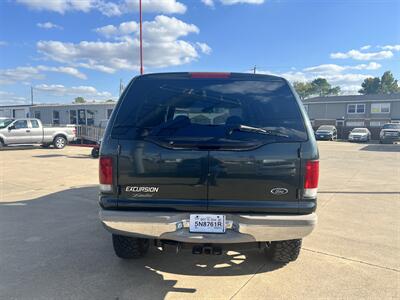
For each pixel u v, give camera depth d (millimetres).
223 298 3113
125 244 3697
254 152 2941
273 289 3283
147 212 3014
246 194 2979
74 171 10992
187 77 3291
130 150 3016
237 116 3111
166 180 3004
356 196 7445
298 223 2928
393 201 6973
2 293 3174
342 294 3205
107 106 32562
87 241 4527
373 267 3795
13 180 9273
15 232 4895
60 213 5930
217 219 3000
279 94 3158
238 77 3271
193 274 3582
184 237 2986
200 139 2967
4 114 41312
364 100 45750
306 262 3902
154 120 3080
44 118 37250
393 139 28969
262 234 2969
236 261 3904
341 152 19750
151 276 3529
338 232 4984
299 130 3002
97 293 3182
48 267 3729
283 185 2963
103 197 3074
